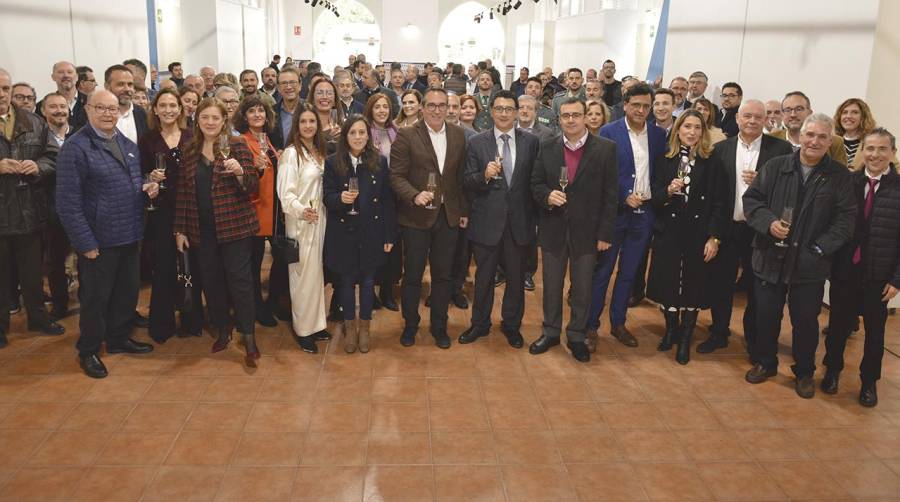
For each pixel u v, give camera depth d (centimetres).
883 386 390
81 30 667
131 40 805
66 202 353
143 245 506
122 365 396
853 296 364
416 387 376
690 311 415
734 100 592
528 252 444
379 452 308
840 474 299
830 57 527
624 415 349
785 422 345
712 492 284
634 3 1473
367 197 403
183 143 400
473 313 443
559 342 441
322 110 468
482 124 655
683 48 790
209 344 431
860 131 432
